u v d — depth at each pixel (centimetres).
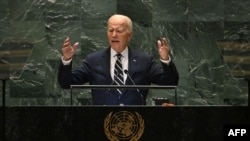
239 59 1791
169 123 786
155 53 1789
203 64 1795
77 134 780
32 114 778
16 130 775
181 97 1788
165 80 1063
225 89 1798
